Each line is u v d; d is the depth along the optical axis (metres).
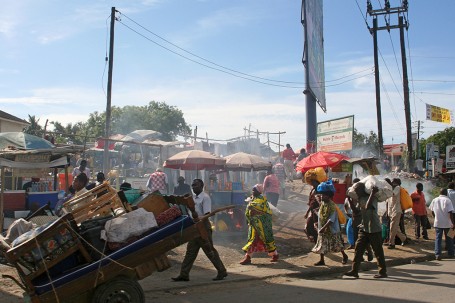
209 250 8.40
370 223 9.03
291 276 9.10
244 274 8.98
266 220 10.04
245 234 12.90
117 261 5.74
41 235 5.43
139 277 6.04
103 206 6.43
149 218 6.12
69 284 5.47
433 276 9.32
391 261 10.74
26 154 11.40
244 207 13.25
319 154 13.95
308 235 11.62
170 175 17.97
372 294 7.72
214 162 13.95
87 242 5.70
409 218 16.03
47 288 5.38
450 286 8.36
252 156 15.73
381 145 28.59
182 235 6.16
